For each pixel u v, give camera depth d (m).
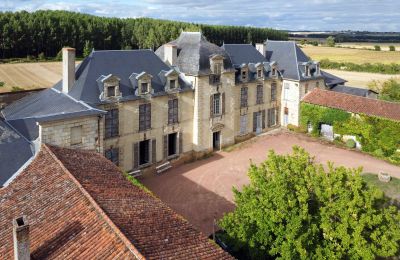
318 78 59.22
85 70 37.44
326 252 20.14
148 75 39.66
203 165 45.03
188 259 14.58
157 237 15.33
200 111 45.31
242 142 53.22
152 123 41.06
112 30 116.56
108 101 36.75
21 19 104.62
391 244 20.19
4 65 95.00
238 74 51.91
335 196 21.78
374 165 46.22
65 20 110.19
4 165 23.86
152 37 115.06
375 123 49.44
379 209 22.80
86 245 14.44
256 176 23.25
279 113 59.25
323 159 47.75
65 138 29.47
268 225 21.55
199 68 44.28
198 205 35.69
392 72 107.38
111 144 37.78
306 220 21.05
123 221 15.77
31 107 35.72
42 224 16.31
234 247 23.55
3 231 16.77
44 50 107.38
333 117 53.56
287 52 59.78
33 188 19.31
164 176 41.78
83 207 16.53
